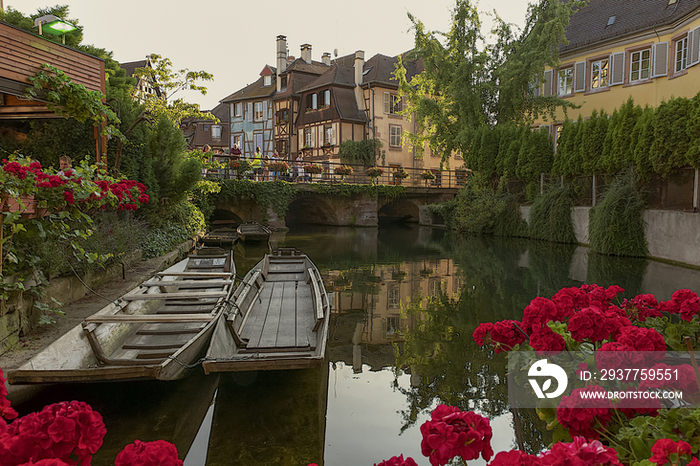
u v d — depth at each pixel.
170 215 12.55
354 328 6.92
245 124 40.28
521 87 22.86
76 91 6.64
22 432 1.65
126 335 5.28
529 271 11.70
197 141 44.12
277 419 3.95
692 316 3.84
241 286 6.80
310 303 7.08
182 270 8.76
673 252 12.42
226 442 3.56
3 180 4.49
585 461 1.44
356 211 27.47
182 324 5.94
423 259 14.16
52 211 5.63
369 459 3.44
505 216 21.64
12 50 6.15
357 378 4.98
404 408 4.29
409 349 5.96
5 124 8.80
